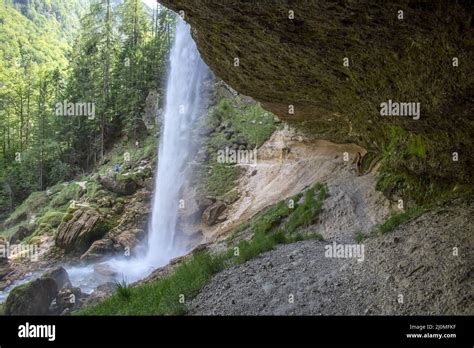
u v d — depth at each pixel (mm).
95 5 55625
